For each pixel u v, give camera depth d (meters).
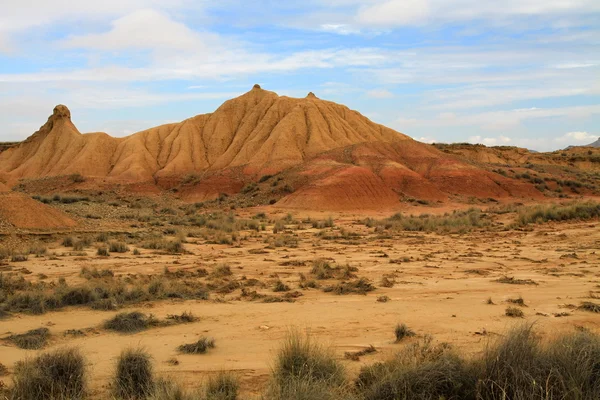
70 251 27.33
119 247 27.41
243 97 123.44
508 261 23.45
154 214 55.59
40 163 112.56
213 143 110.12
